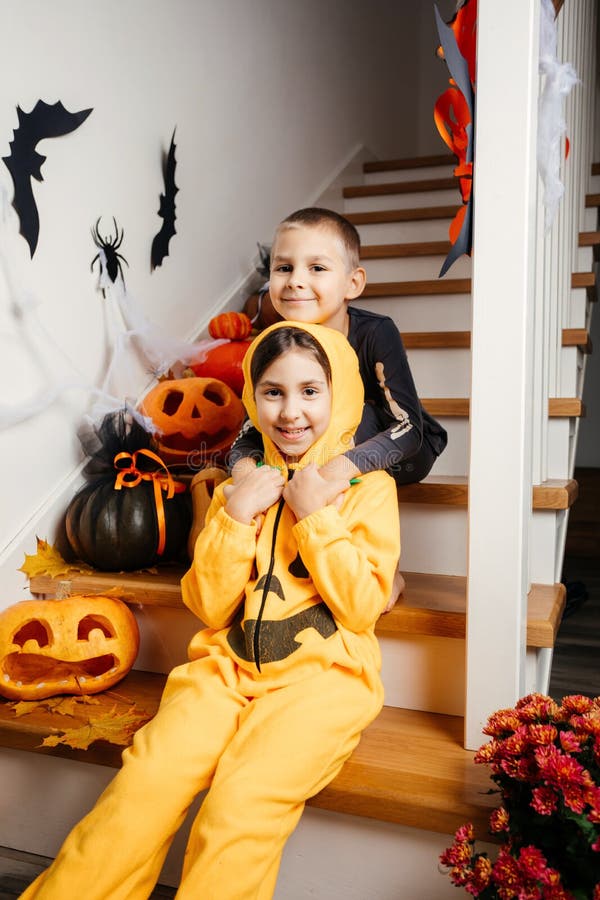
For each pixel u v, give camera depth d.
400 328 2.36
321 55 3.04
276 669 1.17
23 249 1.64
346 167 3.26
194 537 1.64
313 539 1.19
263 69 2.62
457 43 1.24
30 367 1.66
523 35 1.11
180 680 1.22
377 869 1.16
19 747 1.35
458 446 1.88
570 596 2.77
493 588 1.20
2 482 1.60
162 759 1.09
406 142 3.96
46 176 1.70
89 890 1.03
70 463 1.78
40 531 1.68
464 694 1.36
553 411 1.82
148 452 1.69
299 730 1.09
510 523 1.18
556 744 1.01
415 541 1.63
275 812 1.05
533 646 1.31
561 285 1.95
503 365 1.16
